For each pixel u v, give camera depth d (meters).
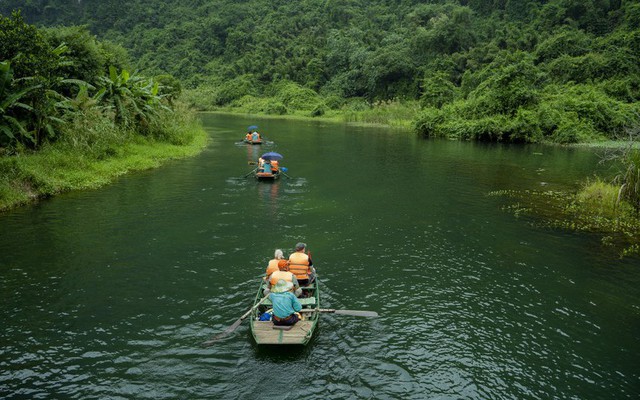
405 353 6.53
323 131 46.34
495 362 6.38
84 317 7.40
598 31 63.34
